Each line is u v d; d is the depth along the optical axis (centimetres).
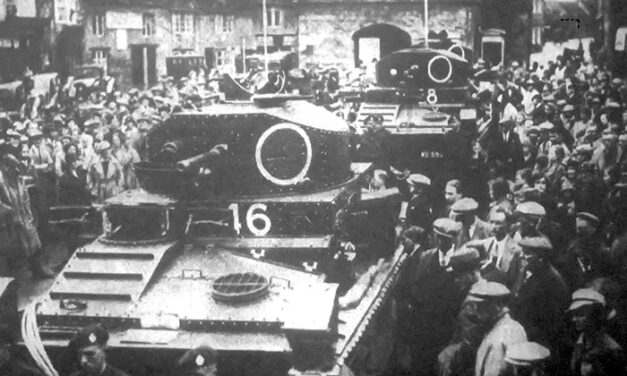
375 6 1395
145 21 1338
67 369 503
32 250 829
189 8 1339
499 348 535
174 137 657
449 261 684
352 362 554
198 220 624
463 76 1127
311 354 500
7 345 516
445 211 943
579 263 694
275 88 720
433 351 659
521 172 864
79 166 910
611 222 757
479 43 1311
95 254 593
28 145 927
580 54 1067
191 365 469
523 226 638
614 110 952
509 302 602
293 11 1397
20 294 754
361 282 609
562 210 750
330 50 1402
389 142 1020
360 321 540
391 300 655
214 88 1188
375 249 688
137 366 500
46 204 873
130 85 1362
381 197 699
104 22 1330
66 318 525
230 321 507
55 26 1245
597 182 804
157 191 653
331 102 1138
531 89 1109
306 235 620
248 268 586
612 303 649
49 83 1180
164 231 619
